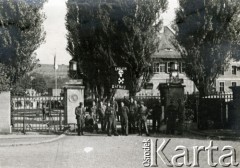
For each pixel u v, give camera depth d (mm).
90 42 44938
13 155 18812
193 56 43188
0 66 30203
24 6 36344
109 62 44000
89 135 28109
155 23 43062
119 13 42938
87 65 45281
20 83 36781
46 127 34469
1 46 36094
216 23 43062
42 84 96188
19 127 33938
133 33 42344
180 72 68688
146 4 42281
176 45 44750
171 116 28359
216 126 30328
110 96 44031
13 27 36312
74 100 33469
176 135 27578
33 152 19703
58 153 19266
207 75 43188
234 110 28797
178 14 44125
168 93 29062
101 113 30891
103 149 20500
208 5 42750
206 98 30703
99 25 43875
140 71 43406
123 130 28109
